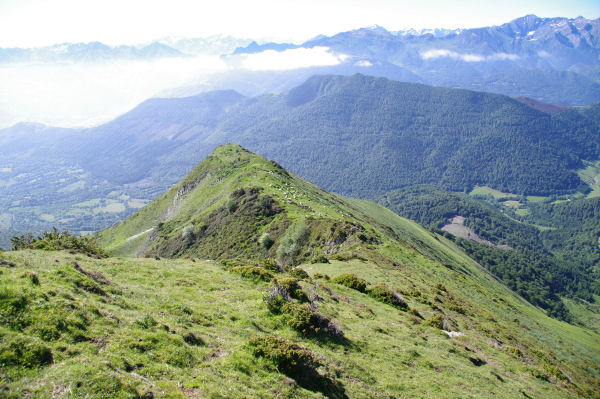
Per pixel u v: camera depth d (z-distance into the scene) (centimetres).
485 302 6216
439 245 18250
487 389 2150
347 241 7238
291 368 1570
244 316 2047
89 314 1450
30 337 1162
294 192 11656
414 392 1822
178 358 1358
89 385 1031
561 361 4269
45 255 2452
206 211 11644
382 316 3003
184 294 2236
